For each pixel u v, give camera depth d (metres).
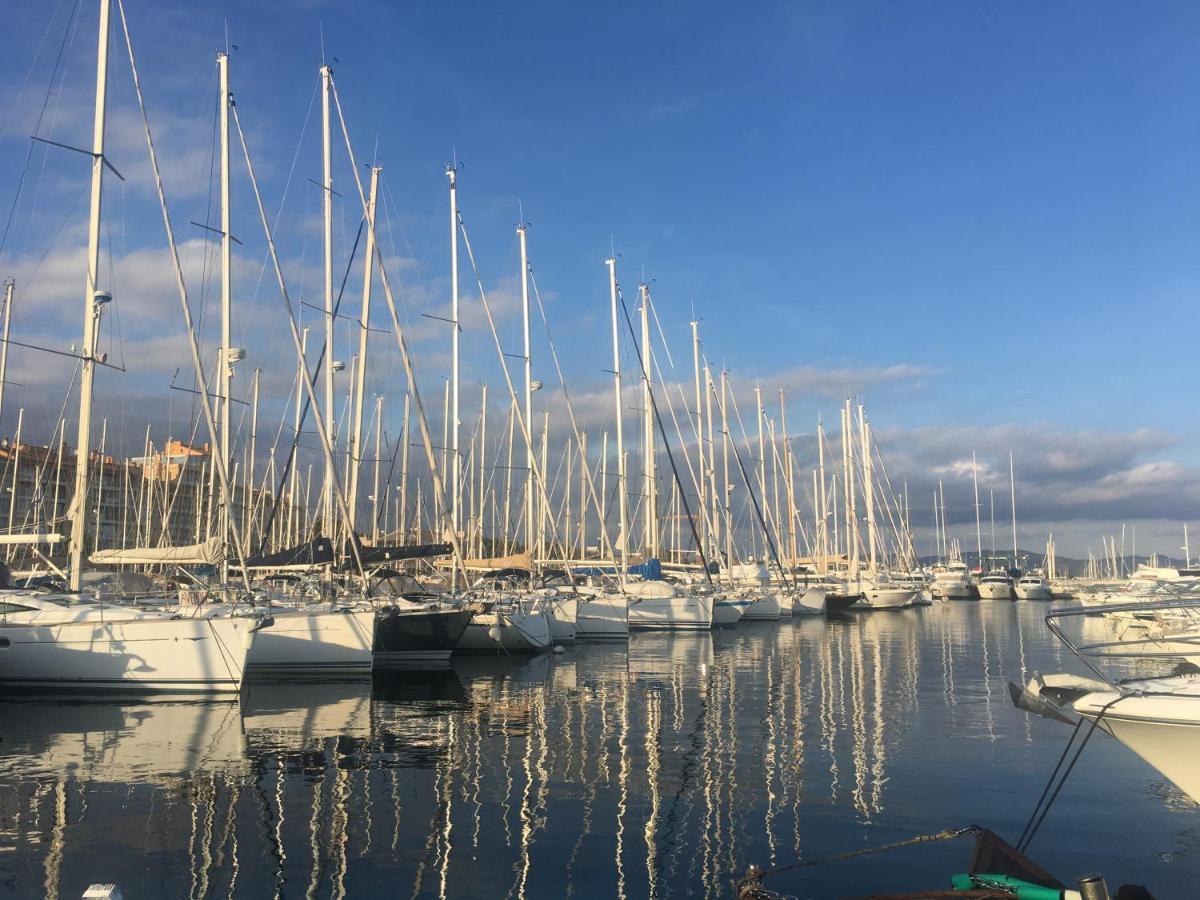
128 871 9.88
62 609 20.53
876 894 9.27
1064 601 86.44
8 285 34.78
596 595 40.09
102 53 21.77
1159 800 12.80
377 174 33.31
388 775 14.01
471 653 31.83
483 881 9.68
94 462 52.69
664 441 49.50
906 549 86.62
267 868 10.02
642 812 12.09
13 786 13.19
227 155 26.83
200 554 23.34
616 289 47.06
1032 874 8.45
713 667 29.14
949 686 24.42
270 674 24.28
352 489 31.86
